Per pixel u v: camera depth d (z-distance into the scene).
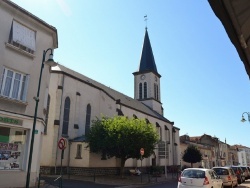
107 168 30.98
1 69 14.61
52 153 26.75
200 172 13.20
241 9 1.89
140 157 27.30
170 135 54.97
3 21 15.02
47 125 27.80
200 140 81.69
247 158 111.44
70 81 30.78
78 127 30.66
